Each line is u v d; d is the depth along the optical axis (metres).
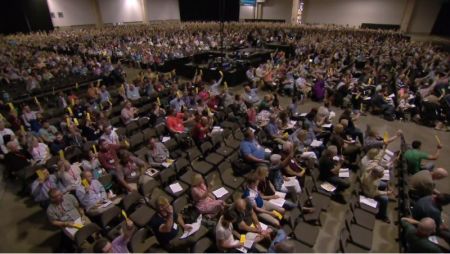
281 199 5.04
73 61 14.62
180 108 8.88
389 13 30.58
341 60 15.55
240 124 8.08
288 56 19.64
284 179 5.59
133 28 27.45
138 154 6.34
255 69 13.84
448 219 5.08
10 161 5.97
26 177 5.48
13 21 26.19
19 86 11.30
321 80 11.50
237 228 4.40
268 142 7.20
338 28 27.69
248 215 4.44
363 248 4.11
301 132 6.64
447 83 10.13
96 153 6.02
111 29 26.77
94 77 12.74
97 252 3.43
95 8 30.36
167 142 6.68
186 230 4.34
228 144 6.97
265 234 4.28
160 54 16.72
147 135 7.09
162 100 9.66
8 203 5.50
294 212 4.64
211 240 4.18
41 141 6.70
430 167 6.04
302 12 36.06
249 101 9.67
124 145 6.15
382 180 5.50
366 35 23.97
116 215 4.51
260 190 5.19
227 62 13.90
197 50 18.23
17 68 13.51
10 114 7.61
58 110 8.55
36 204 5.48
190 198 4.96
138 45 19.31
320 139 7.46
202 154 6.34
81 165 5.67
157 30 26.31
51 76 12.44
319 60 15.51
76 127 7.06
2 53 16.62
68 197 4.52
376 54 16.61
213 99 9.51
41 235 4.74
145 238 4.23
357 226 4.48
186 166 5.85
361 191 5.26
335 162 5.84
